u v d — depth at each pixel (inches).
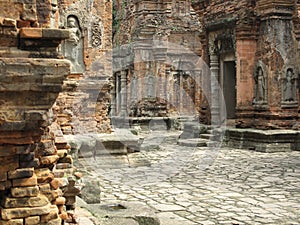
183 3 1143.0
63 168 250.1
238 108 912.3
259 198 446.6
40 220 190.4
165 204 417.1
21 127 179.2
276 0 862.5
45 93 180.7
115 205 322.7
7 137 181.9
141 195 446.9
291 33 874.1
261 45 891.4
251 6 902.4
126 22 1196.5
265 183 522.3
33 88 176.6
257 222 362.0
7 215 184.9
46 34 179.9
